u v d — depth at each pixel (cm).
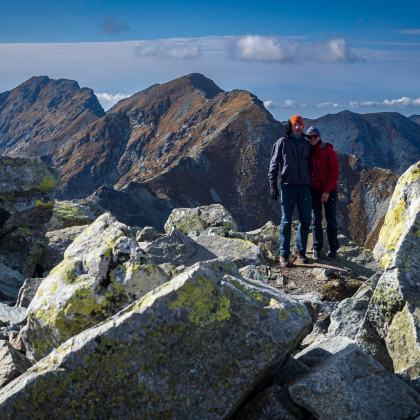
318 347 281
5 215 581
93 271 297
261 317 231
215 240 665
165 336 218
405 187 648
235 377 218
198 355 219
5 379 285
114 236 315
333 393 215
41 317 290
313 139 635
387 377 243
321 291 552
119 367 212
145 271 288
